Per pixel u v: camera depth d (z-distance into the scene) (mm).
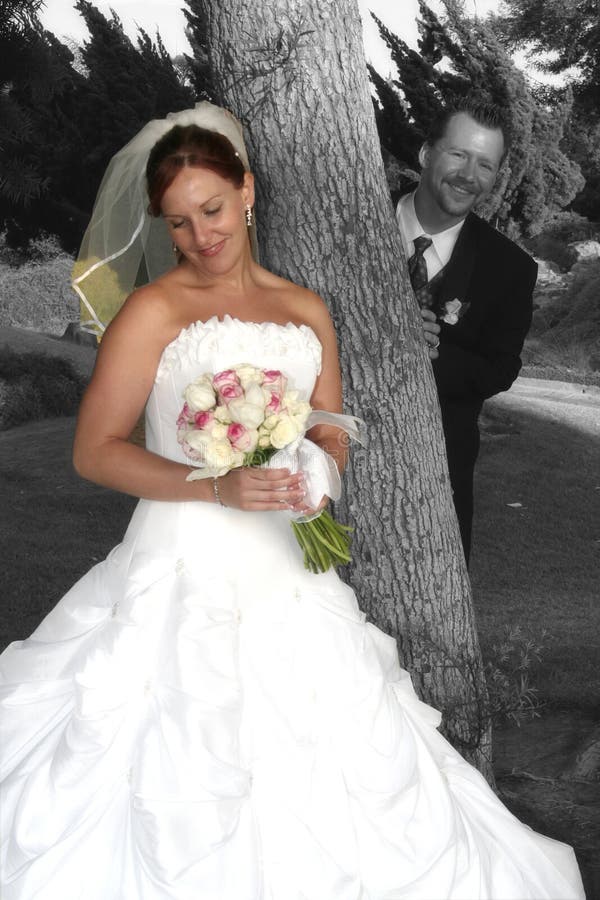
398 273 3449
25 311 14086
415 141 10203
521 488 9266
